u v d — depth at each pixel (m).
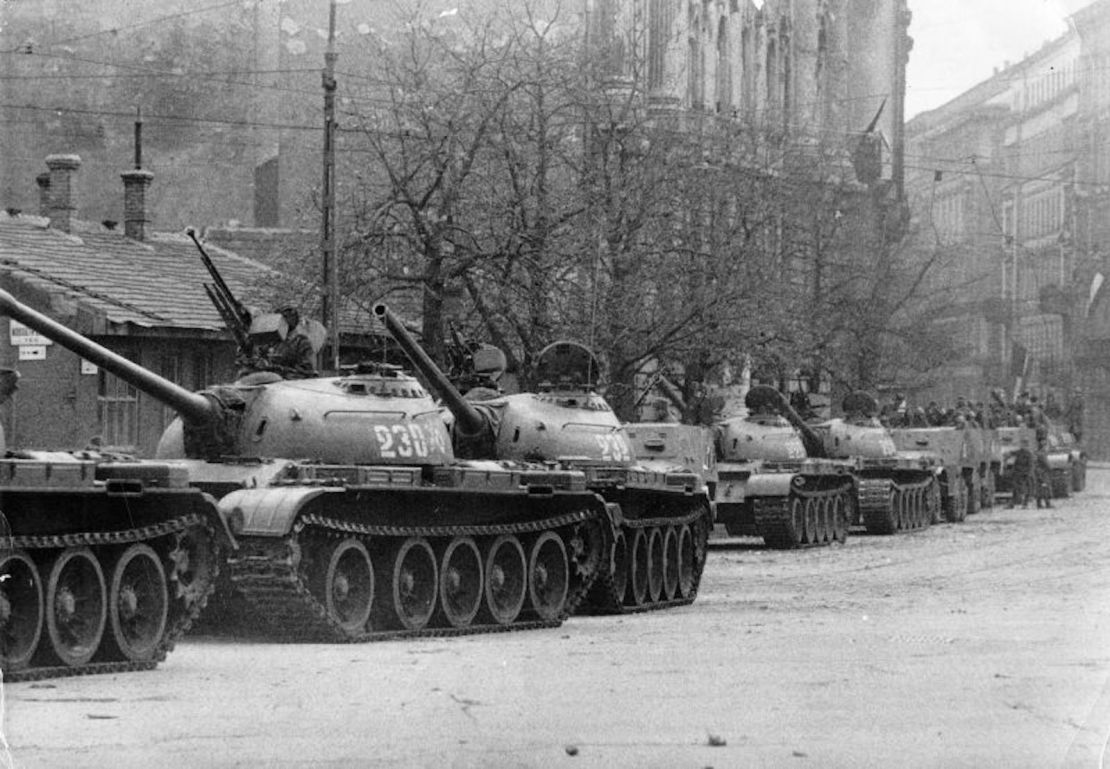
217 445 22.77
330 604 20.56
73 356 36.66
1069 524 51.69
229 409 22.86
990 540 44.12
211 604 22.48
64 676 16.91
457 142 39.50
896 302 61.31
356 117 45.31
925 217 66.62
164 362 38.88
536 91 41.88
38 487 16.58
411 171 40.03
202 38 51.47
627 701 15.52
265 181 51.38
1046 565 35.03
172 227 50.97
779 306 48.91
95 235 43.62
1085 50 58.75
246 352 24.48
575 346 28.80
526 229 39.50
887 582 31.25
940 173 64.38
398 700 15.39
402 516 21.95
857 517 50.97
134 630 17.80
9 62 49.41
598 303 40.81
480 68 42.59
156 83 50.81
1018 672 17.69
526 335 40.00
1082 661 18.69
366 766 12.36
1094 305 63.75
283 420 22.97
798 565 36.00
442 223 38.00
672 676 17.27
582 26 54.50
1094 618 24.23
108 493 17.23
